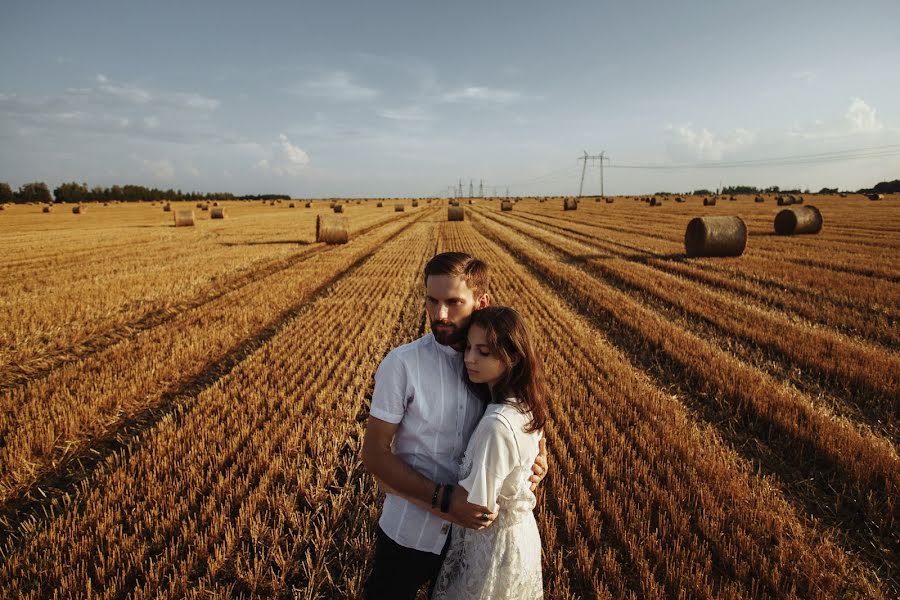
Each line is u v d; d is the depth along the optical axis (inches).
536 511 172.7
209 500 171.9
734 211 1785.2
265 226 1430.9
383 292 554.6
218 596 133.3
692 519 167.5
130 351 338.0
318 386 280.2
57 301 468.8
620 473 190.4
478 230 1360.7
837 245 792.3
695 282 562.6
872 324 376.5
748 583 140.7
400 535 91.7
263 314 442.0
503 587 85.9
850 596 136.7
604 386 277.1
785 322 390.9
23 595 133.1
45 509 175.9
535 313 449.4
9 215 2143.2
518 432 81.9
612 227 1293.1
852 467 194.4
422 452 88.9
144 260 736.3
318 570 143.3
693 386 289.1
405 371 86.0
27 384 287.7
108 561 142.8
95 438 226.2
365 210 2608.3
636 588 140.9
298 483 185.0
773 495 178.7
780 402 247.1
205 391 268.5
